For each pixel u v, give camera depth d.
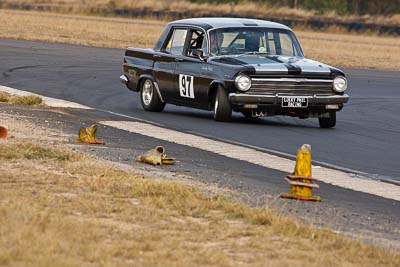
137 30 145.62
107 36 130.75
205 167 36.09
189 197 27.73
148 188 28.47
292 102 48.97
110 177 30.31
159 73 55.00
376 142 47.00
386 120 57.75
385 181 36.25
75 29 140.88
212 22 53.31
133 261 20.73
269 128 50.12
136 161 35.94
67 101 58.91
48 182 29.03
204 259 21.23
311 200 30.61
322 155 41.91
